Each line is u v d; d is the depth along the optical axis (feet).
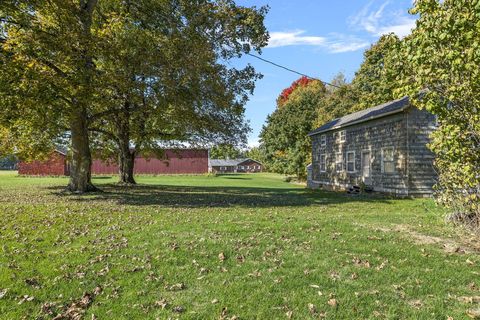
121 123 76.43
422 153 56.18
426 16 19.77
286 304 14.37
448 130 21.12
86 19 50.11
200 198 53.36
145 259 19.42
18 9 42.63
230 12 66.23
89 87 43.68
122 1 58.80
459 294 15.48
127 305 14.24
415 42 20.02
